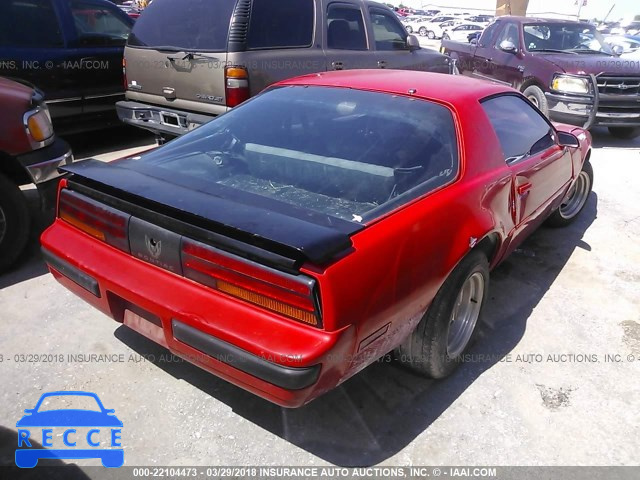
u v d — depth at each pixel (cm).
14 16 545
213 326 193
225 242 191
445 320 245
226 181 254
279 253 182
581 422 247
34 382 257
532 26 873
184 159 274
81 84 605
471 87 304
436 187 242
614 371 284
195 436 231
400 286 209
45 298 330
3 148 346
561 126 466
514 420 247
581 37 875
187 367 272
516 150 319
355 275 189
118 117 632
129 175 240
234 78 477
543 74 785
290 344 181
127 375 265
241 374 192
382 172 243
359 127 269
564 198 432
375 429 238
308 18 550
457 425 243
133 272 221
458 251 236
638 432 243
